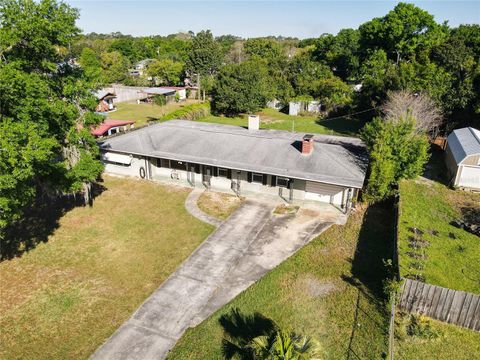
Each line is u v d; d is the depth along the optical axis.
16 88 17.20
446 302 14.52
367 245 20.38
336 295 16.38
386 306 15.45
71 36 21.25
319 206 25.12
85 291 16.89
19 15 18.94
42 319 15.24
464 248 19.94
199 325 14.85
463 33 58.81
